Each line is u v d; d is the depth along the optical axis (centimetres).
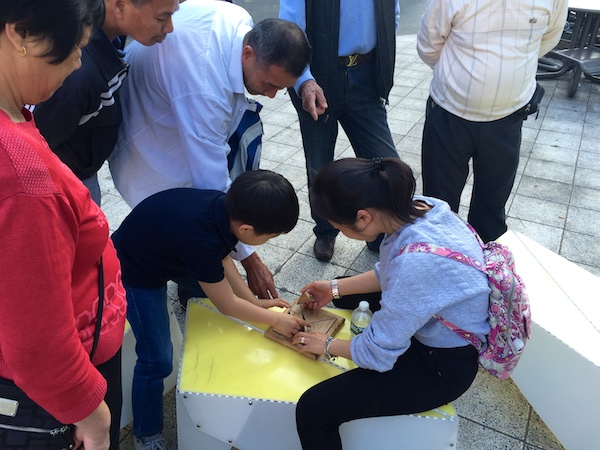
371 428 164
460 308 146
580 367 179
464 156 257
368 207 144
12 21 76
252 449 174
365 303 185
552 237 322
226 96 176
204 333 183
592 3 546
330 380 159
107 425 103
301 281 282
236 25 179
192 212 158
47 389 88
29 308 81
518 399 217
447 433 161
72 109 153
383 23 244
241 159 201
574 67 534
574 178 392
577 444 187
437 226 147
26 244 78
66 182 89
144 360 173
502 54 224
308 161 279
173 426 204
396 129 471
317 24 242
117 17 154
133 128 192
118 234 175
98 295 109
